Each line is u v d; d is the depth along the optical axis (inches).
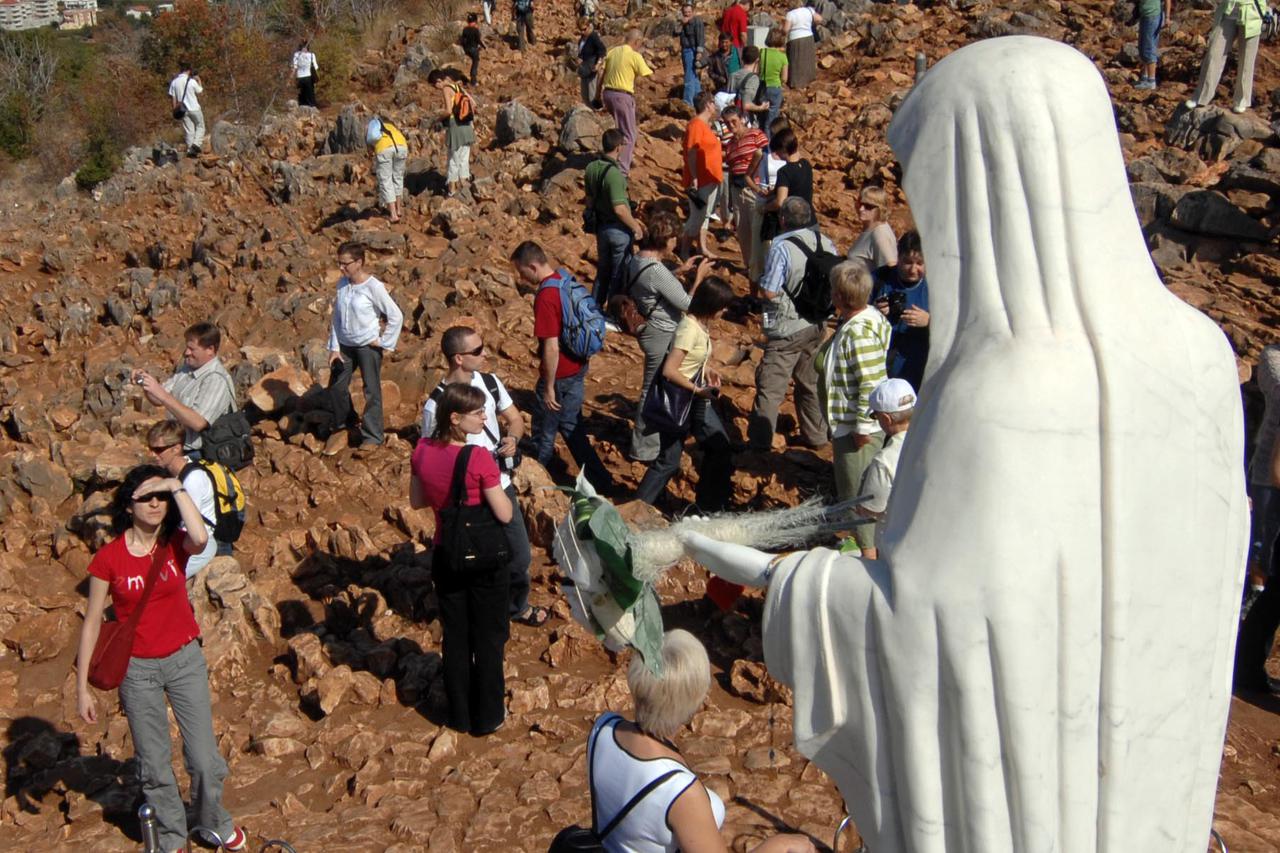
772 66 657.0
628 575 130.3
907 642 107.0
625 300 331.0
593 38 725.3
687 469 357.7
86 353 489.7
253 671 279.1
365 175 666.2
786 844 155.4
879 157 615.2
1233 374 115.7
